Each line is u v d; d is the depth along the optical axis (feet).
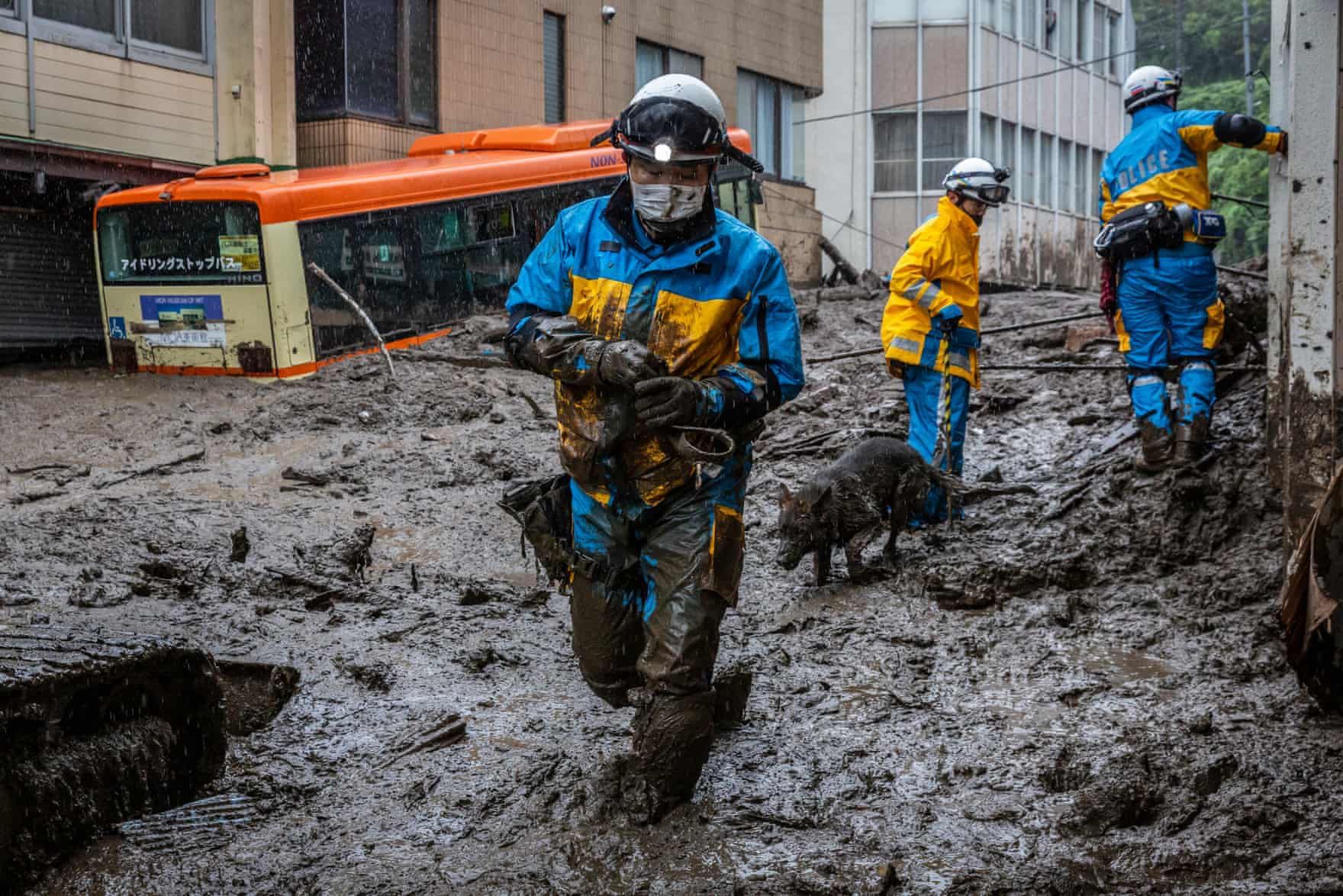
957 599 22.29
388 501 29.58
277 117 59.36
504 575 24.49
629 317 13.01
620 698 14.29
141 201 44.78
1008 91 114.32
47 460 33.45
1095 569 23.35
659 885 12.28
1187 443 26.35
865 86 109.19
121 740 13.51
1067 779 15.35
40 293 55.21
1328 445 20.17
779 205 95.14
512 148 53.83
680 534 13.17
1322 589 15.85
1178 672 19.02
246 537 24.99
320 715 16.84
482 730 16.38
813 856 12.91
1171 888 12.67
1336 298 20.03
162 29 55.62
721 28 88.84
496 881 12.34
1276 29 23.89
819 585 23.25
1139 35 201.05
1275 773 15.12
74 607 21.16
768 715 17.17
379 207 46.39
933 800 14.57
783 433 34.01
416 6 65.67
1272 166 24.49
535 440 35.35
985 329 45.68
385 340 46.68
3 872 12.03
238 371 43.91
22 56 49.88
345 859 12.89
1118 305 26.99
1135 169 26.63
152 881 12.38
